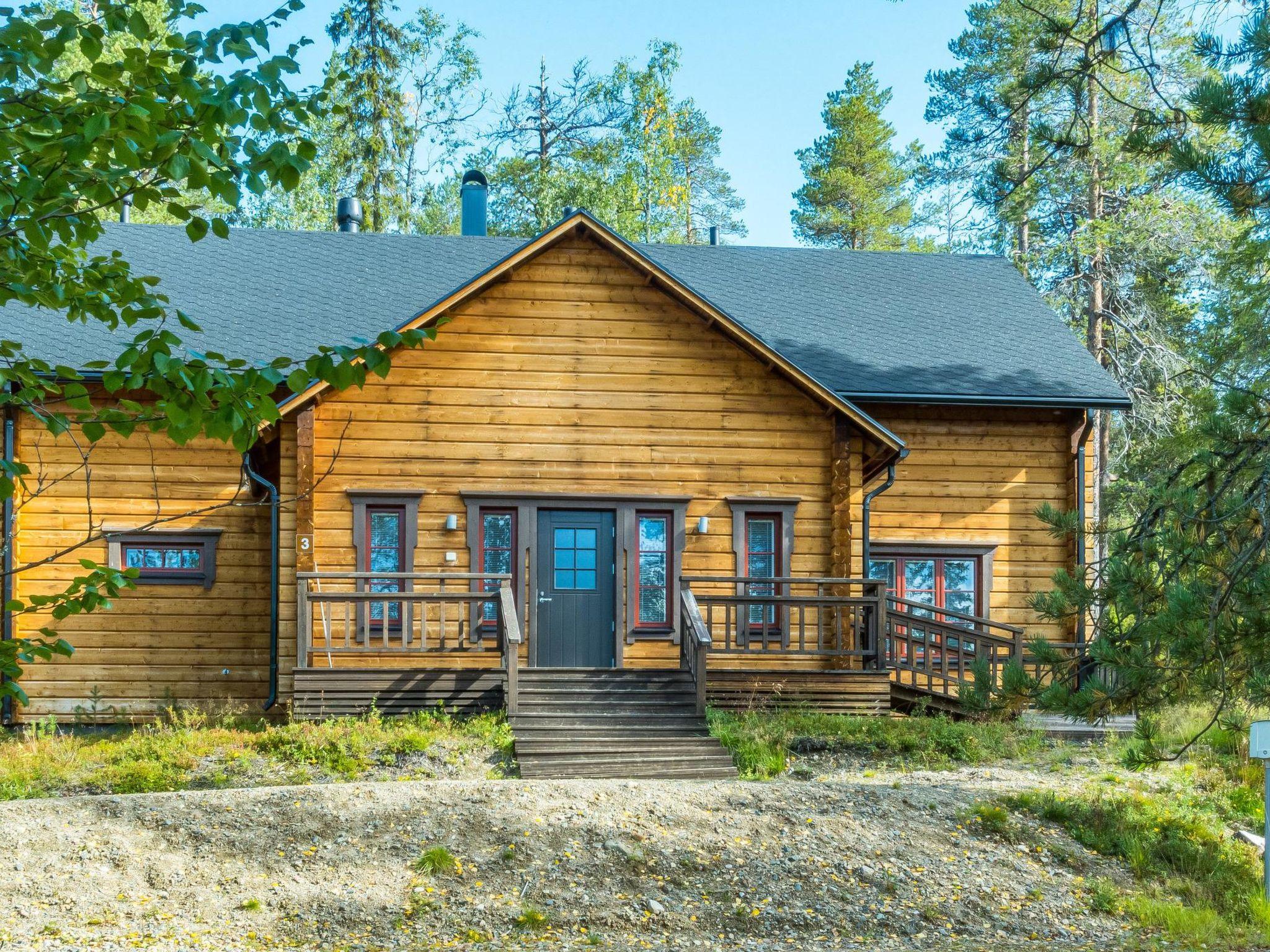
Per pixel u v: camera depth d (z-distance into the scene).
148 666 17.75
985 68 28.81
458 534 16.77
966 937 8.69
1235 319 26.31
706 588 17.12
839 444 17.22
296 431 16.38
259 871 8.97
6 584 17.23
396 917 8.44
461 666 16.39
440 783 10.93
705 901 8.91
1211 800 12.39
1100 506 29.47
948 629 16.77
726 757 13.52
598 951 8.07
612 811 10.27
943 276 24.16
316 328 19.16
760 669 16.27
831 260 24.56
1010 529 19.53
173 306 19.50
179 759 13.27
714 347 17.34
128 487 17.77
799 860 9.60
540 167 45.31
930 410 19.59
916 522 19.36
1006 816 10.84
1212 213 28.08
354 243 22.97
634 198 43.69
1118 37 13.36
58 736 15.84
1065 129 14.16
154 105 5.46
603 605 17.06
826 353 20.12
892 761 13.81
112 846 9.21
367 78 42.56
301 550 16.09
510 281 17.08
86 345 18.08
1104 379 19.69
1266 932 9.09
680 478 17.20
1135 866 10.28
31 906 8.24
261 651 17.97
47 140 5.38
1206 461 10.68
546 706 15.07
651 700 15.41
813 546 17.33
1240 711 11.89
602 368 17.16
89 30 5.45
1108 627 10.75
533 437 16.97
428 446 16.78
